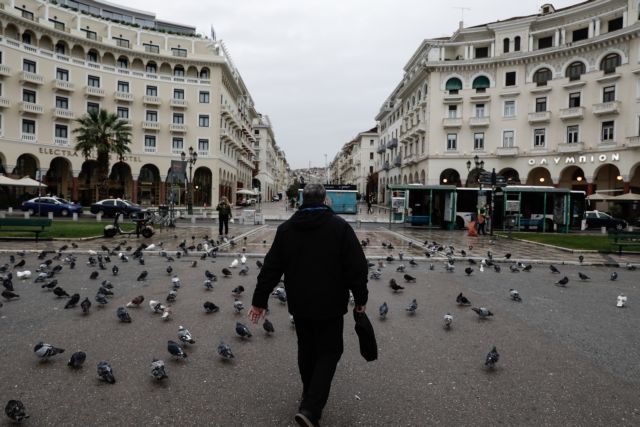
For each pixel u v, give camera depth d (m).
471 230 24.05
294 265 3.35
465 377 4.58
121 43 52.69
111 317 6.50
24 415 3.38
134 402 3.86
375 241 19.52
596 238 22.73
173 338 5.62
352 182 120.06
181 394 4.04
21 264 10.07
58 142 47.38
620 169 38.38
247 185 90.12
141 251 12.46
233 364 4.80
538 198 28.59
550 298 8.54
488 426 3.58
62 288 8.07
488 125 46.25
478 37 48.12
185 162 25.09
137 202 53.84
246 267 10.38
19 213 35.75
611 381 4.55
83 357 4.50
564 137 42.75
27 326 5.96
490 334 6.10
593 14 41.22
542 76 44.41
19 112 43.78
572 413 3.83
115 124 42.97
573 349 5.53
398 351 5.35
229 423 3.53
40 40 46.38
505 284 9.88
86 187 52.62
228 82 62.59
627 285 10.16
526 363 5.01
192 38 57.00
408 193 30.17
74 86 48.06
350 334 6.05
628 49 38.22
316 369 3.23
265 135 110.88
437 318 6.90
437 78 48.12
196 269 10.91
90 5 55.47
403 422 3.62
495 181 22.52
